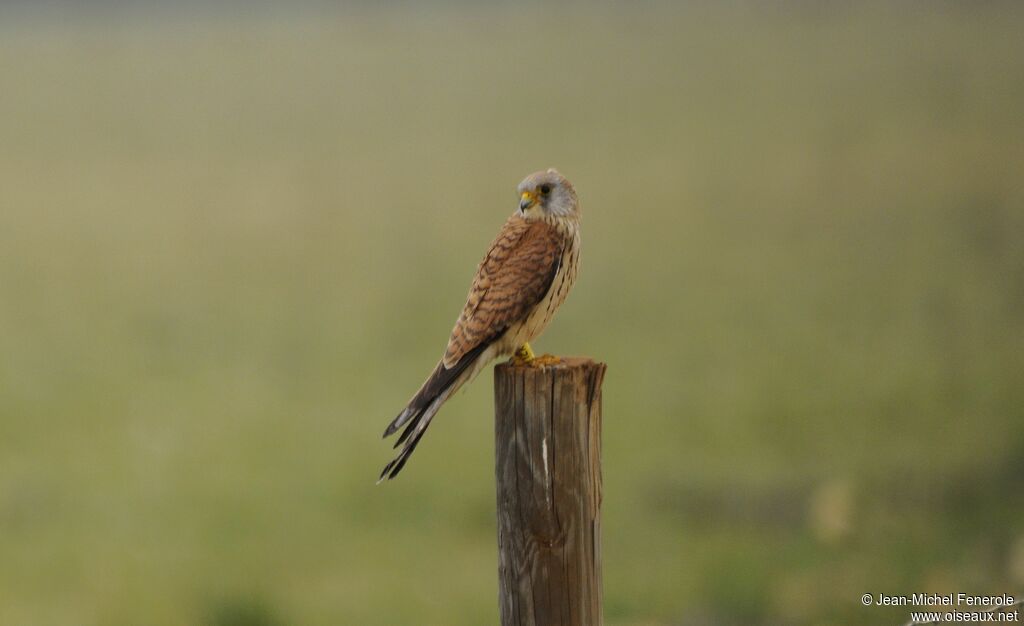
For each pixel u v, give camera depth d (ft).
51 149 160.86
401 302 72.23
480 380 53.88
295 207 110.32
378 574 35.06
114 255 94.38
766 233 86.07
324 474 43.91
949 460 38.58
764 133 134.62
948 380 48.19
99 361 63.36
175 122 185.47
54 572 37.01
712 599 30.73
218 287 81.35
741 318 63.05
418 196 113.09
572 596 15.40
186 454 47.39
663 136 138.62
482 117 170.30
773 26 247.09
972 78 154.30
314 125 175.32
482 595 33.14
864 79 167.94
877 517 34.01
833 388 48.83
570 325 63.00
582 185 112.16
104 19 371.15
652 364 55.11
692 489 39.06
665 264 78.64
